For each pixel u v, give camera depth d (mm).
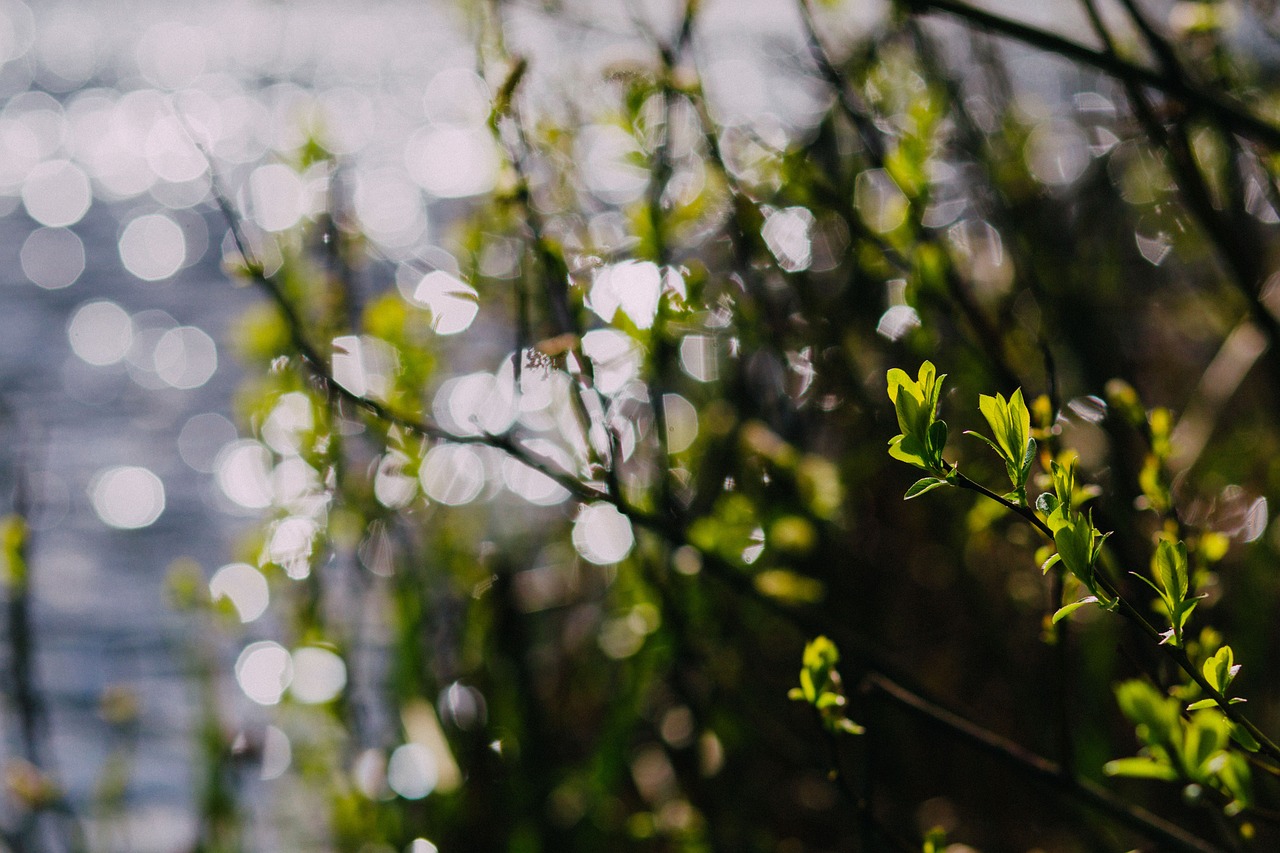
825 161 1151
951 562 1417
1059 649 1000
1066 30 1394
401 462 1051
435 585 1301
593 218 1073
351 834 1217
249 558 1123
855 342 1251
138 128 7871
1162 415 1002
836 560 1376
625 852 1395
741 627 1313
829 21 1170
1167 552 860
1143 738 953
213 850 1269
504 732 1292
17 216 5871
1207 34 1083
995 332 1096
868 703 1184
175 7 10672
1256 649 1286
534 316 1093
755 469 1146
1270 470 1413
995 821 1389
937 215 1211
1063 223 1438
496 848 1262
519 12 1070
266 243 1087
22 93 9266
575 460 1040
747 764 1377
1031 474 1048
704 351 1155
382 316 1022
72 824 1262
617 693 1390
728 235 1118
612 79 1034
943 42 1313
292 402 1062
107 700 1432
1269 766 922
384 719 1329
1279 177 1079
